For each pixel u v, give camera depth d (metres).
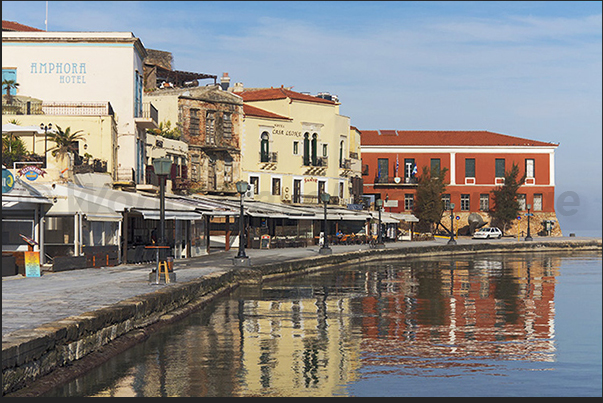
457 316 24.77
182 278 28.36
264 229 60.97
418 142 93.12
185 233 44.28
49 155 37.56
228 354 16.83
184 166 56.97
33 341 12.36
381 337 19.97
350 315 24.47
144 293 21.22
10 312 16.50
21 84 44.69
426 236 84.88
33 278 26.73
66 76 44.69
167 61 76.00
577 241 83.88
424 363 16.47
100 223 35.19
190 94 60.53
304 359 16.55
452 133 97.81
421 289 34.16
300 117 72.12
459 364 16.47
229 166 64.81
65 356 13.84
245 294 30.62
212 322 21.92
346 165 77.94
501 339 20.12
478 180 94.00
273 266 37.81
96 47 44.69
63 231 33.16
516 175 92.94
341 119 77.00
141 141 47.47
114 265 34.81
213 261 40.22
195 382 13.98
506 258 64.62
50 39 44.56
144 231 42.59
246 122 66.69
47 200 30.47
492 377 15.25
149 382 13.85
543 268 51.06
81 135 41.66
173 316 21.81
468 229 93.38
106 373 14.38
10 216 31.23
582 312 26.50
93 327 15.30
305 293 31.36
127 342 17.12
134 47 45.28
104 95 44.69
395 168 92.50
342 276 41.25
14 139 37.69
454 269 48.81
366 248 61.31
